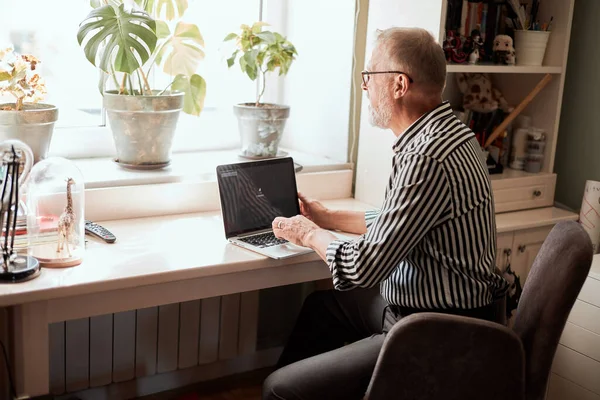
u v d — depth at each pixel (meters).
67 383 2.38
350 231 2.25
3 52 2.11
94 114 2.57
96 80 2.54
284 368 1.91
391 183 1.80
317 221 2.29
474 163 1.78
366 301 2.27
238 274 1.98
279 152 2.74
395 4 2.42
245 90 2.88
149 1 2.40
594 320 2.22
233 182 2.11
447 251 1.78
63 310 1.75
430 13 2.30
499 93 2.79
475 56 2.56
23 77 2.07
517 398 1.66
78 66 2.49
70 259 1.83
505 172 2.77
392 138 2.47
